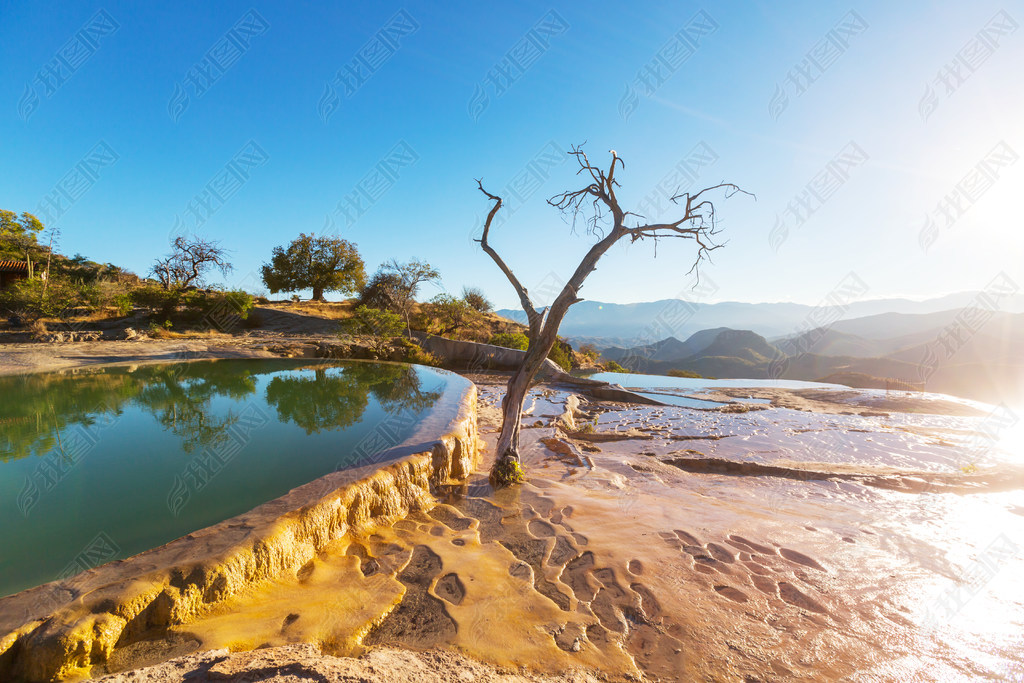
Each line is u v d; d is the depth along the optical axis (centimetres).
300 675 205
